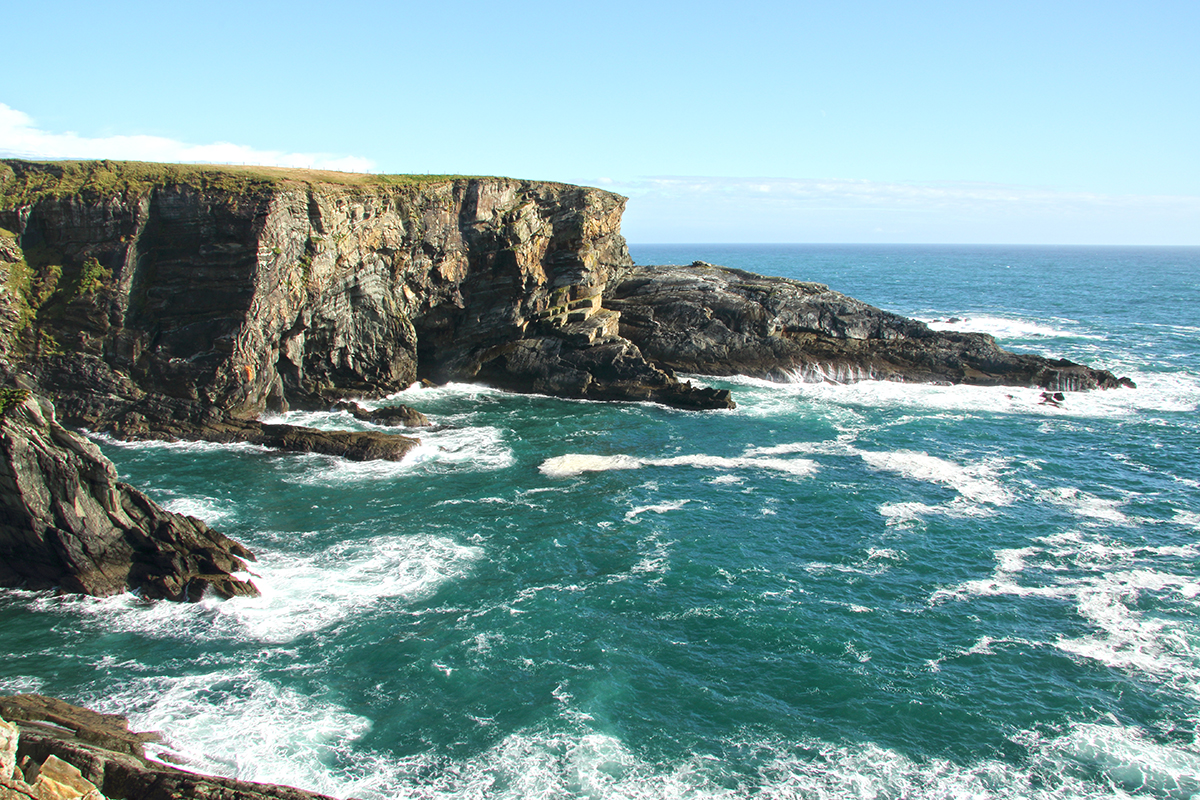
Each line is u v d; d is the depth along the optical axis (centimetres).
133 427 5494
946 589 3572
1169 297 17938
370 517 4334
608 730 2584
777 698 2778
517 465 5256
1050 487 4931
